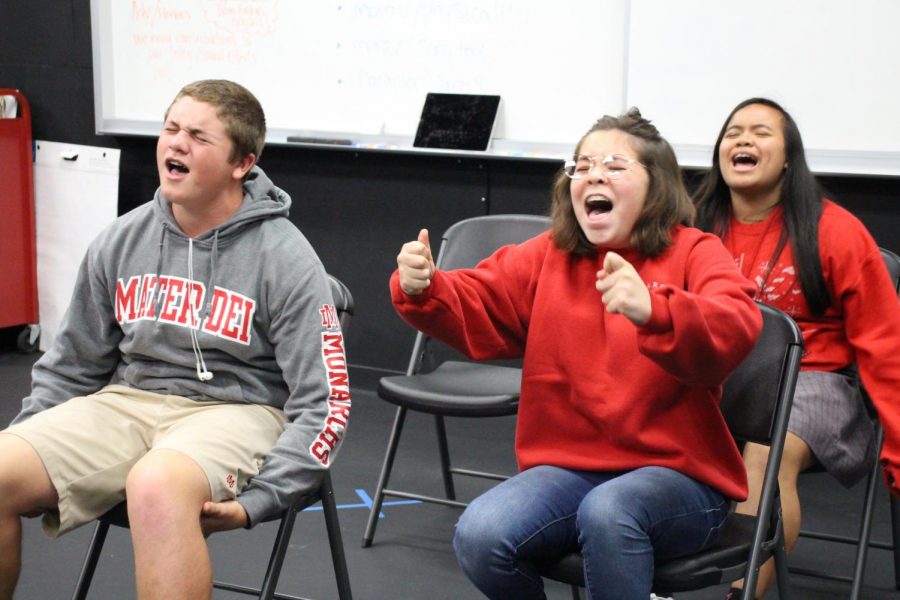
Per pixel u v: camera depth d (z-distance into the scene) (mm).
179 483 1798
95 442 1993
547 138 4133
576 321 1987
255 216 2088
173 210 2127
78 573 2775
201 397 2104
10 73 5066
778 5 3689
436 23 4242
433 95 4277
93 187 4898
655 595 2213
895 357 2461
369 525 3020
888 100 3605
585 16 4008
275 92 4562
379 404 4441
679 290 1716
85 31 4926
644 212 1963
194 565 1777
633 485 1805
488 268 2135
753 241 2682
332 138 4488
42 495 1921
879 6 3574
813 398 2498
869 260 2537
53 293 5016
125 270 2129
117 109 4875
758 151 2617
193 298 2078
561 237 2029
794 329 2025
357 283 4613
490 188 4320
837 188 3766
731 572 1893
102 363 2203
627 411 1911
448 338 2039
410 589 2750
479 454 3850
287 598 2354
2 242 4891
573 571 1833
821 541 3160
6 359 4949
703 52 3811
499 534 1797
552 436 2027
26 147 4934
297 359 2027
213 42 4645
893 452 2410
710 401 1931
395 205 4492
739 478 1971
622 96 3980
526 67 4129
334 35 4422
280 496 1933
